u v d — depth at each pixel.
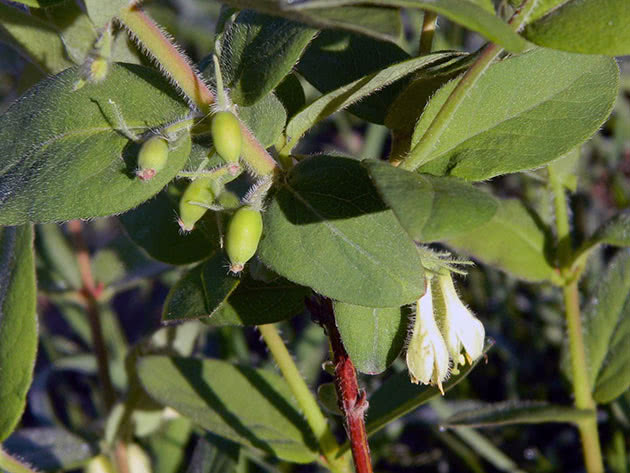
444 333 0.21
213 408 0.26
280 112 0.21
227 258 0.22
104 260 0.32
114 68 0.21
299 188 0.20
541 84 0.21
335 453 0.25
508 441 0.33
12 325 0.23
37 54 0.26
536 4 0.20
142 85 0.21
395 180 0.18
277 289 0.23
